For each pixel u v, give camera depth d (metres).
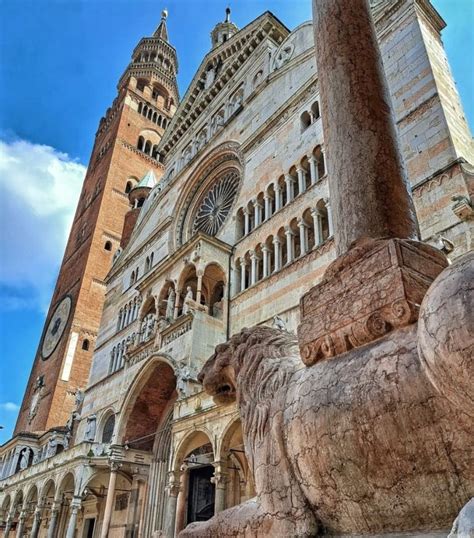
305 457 3.65
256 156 31.36
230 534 4.39
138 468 29.34
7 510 39.97
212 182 37.62
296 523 3.74
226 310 27.48
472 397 2.37
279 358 4.87
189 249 30.31
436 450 2.81
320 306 4.22
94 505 34.78
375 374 3.25
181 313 30.80
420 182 18.12
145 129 89.56
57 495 31.27
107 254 71.56
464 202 15.62
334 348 3.89
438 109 19.31
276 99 32.00
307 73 29.66
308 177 26.47
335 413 3.40
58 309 69.75
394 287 3.56
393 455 3.01
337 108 5.46
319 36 6.21
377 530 3.24
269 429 4.27
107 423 34.84
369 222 4.61
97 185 82.31
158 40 106.31
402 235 4.54
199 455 24.44
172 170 45.53
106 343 42.09
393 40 23.61
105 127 97.12
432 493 2.87
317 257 22.44
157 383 29.77
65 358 59.34
